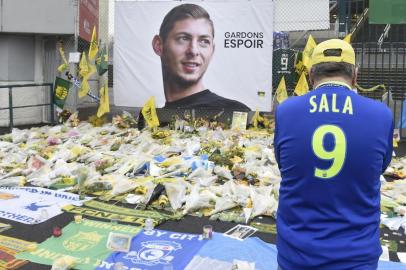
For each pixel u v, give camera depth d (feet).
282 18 35.55
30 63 38.96
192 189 18.28
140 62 35.50
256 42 33.63
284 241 6.84
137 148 26.78
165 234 14.60
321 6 34.91
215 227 15.47
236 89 34.22
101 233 14.65
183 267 12.26
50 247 13.56
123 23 35.42
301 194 6.70
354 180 6.49
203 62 34.45
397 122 32.45
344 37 33.19
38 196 18.61
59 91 34.78
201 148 26.63
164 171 21.85
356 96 6.84
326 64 7.07
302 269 6.62
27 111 39.06
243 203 17.37
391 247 13.87
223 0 33.60
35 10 36.83
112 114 39.58
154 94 35.50
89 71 34.32
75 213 16.65
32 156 24.07
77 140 29.04
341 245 6.43
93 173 20.85
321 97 6.88
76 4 37.17
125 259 12.74
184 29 34.40
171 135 30.94
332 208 6.53
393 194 18.98
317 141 6.59
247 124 34.30
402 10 30.94
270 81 33.68
